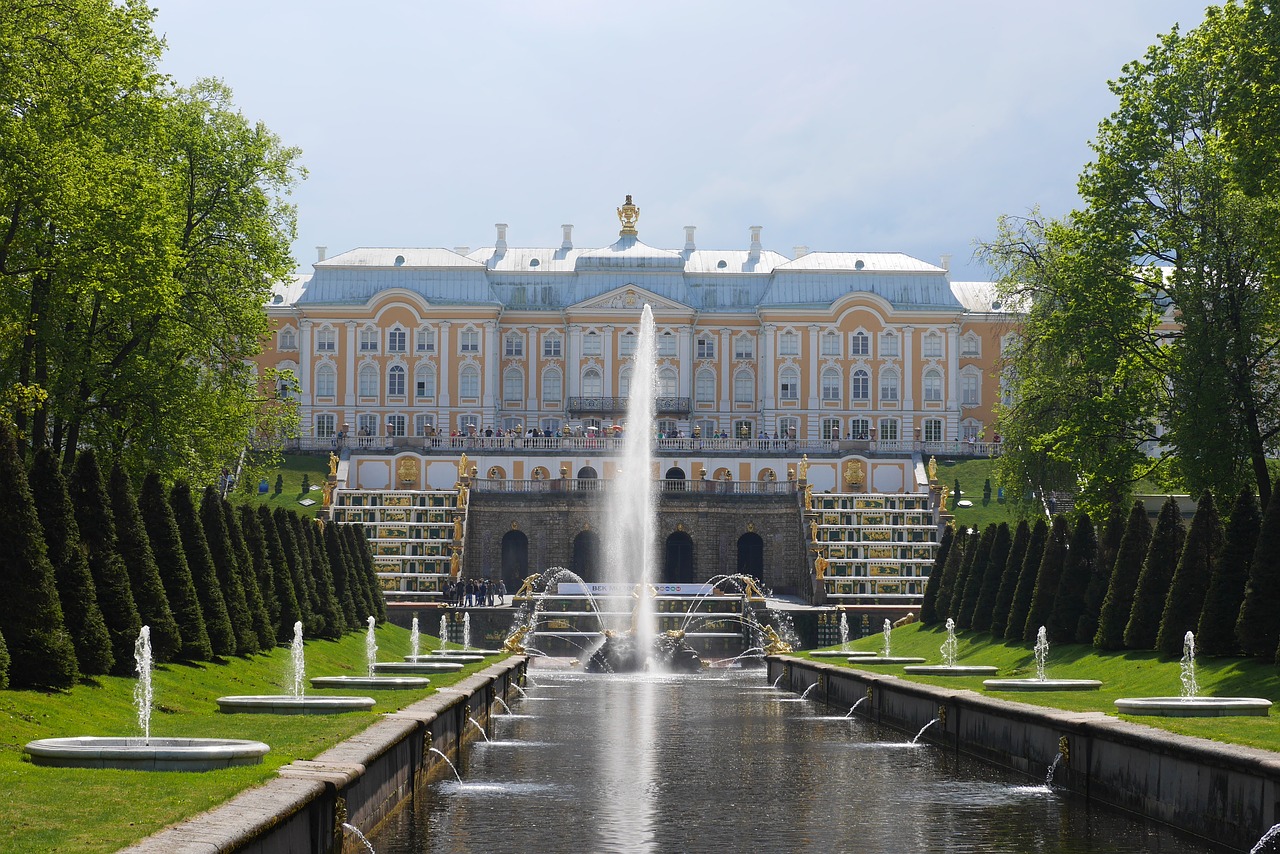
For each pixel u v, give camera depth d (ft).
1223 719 89.20
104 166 157.99
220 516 142.31
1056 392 213.46
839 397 483.10
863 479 415.64
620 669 233.35
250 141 210.59
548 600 296.30
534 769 103.50
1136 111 188.65
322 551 191.93
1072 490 221.87
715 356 491.31
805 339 483.10
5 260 155.84
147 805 53.78
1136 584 145.18
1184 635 128.98
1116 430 188.44
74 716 84.99
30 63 150.71
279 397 227.40
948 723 116.16
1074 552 162.71
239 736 79.15
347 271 484.74
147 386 178.19
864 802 88.74
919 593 327.06
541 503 369.71
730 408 490.08
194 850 45.34
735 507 374.02
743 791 93.15
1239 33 153.38
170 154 196.24
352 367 477.36
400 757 83.97
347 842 66.44
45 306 164.25
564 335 489.26
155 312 168.86
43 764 63.72
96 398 196.44
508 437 418.72
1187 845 74.38
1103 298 188.75
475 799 88.84
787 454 416.26
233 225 207.92
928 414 483.92
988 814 84.23
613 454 411.75
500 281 496.64
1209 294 176.55
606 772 102.12
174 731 81.92
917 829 79.71
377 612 234.17
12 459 93.71
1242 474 173.78
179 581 124.67
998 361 233.55
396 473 407.85
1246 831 68.74
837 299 482.28
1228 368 173.88
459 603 309.01
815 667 171.42
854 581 328.29
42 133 149.38
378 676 136.98
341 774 64.03
